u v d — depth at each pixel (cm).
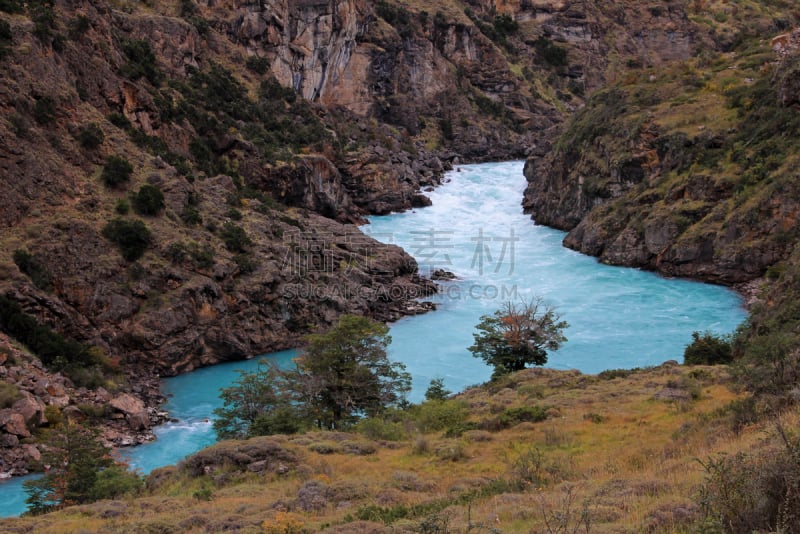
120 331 4753
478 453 2628
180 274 5062
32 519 2169
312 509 2003
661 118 8062
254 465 2572
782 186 6431
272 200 7438
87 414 3897
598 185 8269
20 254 4594
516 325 4597
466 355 5128
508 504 1803
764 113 7338
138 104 6819
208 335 5031
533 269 7331
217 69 9488
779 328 3975
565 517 1471
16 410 3556
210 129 7881
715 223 6788
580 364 4897
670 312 5931
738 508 1280
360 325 3656
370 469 2498
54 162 5219
